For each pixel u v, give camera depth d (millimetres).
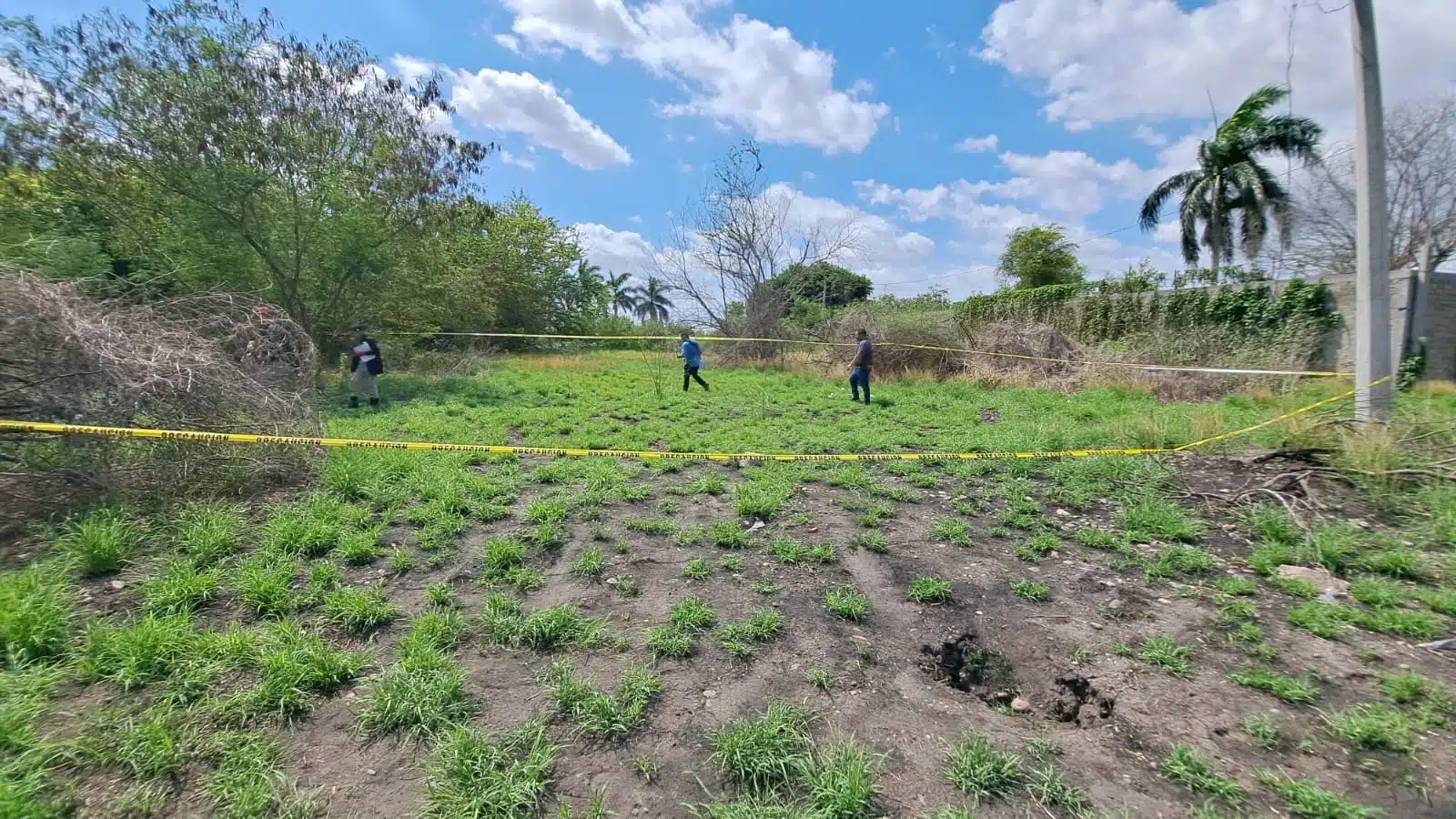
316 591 4039
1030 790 2674
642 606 4086
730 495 6176
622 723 2986
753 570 4625
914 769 2799
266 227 13969
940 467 7160
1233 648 3658
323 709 3086
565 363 20875
